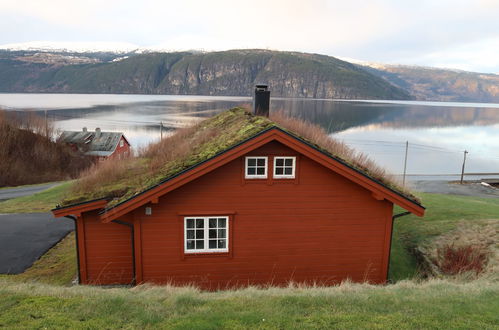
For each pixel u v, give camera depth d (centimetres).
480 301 704
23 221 1694
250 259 1038
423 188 3247
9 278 1121
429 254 1238
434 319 611
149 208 967
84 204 997
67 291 755
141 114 10106
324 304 680
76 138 5547
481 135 9025
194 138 1331
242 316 612
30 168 4159
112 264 1057
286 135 953
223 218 1013
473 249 1164
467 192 3091
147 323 593
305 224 1045
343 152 1302
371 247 1084
